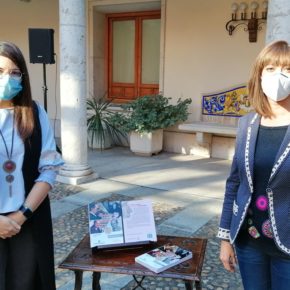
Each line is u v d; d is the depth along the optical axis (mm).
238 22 6828
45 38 5641
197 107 7473
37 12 8945
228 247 1888
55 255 3342
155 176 5918
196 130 6941
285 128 1648
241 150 1740
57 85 9000
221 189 5312
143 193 5094
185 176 5953
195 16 7223
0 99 1829
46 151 1906
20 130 1825
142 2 7738
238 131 1790
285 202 1623
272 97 1635
